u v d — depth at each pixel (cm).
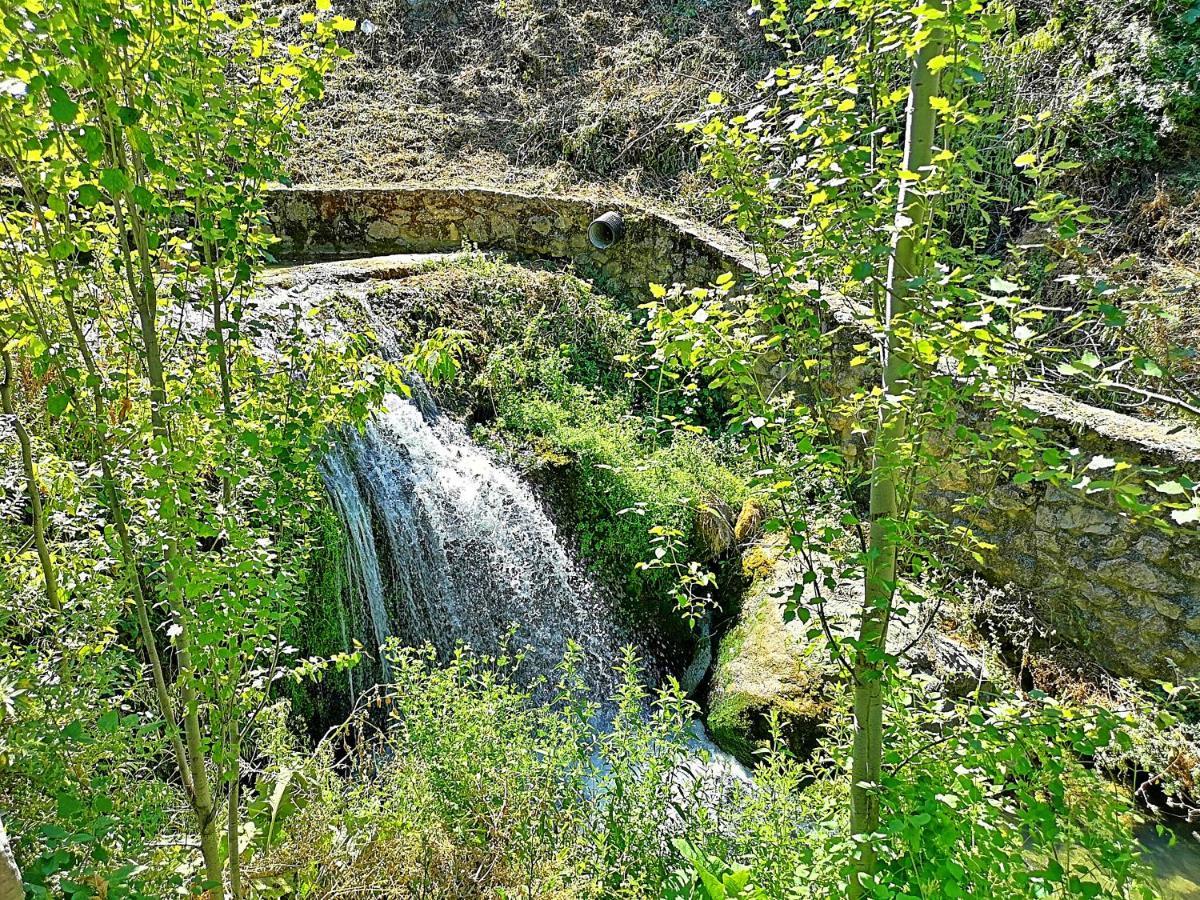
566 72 996
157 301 202
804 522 211
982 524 512
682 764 352
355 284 612
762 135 225
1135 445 433
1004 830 196
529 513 546
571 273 766
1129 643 454
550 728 320
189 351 215
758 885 236
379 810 281
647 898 249
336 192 766
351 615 447
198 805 204
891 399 180
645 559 544
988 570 515
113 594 211
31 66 139
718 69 935
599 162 888
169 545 184
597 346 703
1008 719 187
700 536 550
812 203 200
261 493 212
